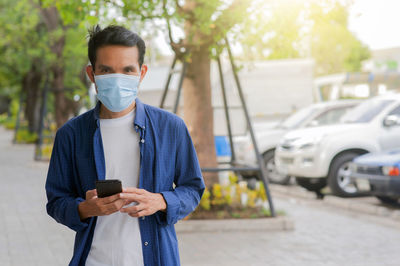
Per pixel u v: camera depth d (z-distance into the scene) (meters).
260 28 7.80
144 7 7.23
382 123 10.59
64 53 19.30
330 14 7.83
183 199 2.37
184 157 2.48
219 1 7.13
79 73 20.80
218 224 7.38
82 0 7.28
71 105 24.17
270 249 6.39
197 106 8.51
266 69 18.88
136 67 2.30
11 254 6.31
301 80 18.97
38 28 20.12
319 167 10.45
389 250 6.32
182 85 8.65
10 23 19.22
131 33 2.29
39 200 10.41
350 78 19.30
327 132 10.66
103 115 2.46
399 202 9.70
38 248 6.62
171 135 2.44
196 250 6.35
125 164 2.39
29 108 29.41
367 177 8.94
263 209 8.12
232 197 8.49
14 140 28.73
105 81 2.25
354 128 10.56
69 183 2.46
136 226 2.36
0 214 8.93
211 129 8.60
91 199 2.19
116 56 2.25
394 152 9.11
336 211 9.16
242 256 6.06
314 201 10.11
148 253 2.35
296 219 8.38
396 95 11.25
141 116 2.41
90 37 2.35
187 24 8.36
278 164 11.73
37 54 19.36
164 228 2.41
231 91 15.30
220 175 8.98
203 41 7.91
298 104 18.92
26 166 17.38
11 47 21.97
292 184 13.07
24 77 28.58
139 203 2.22
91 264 2.34
